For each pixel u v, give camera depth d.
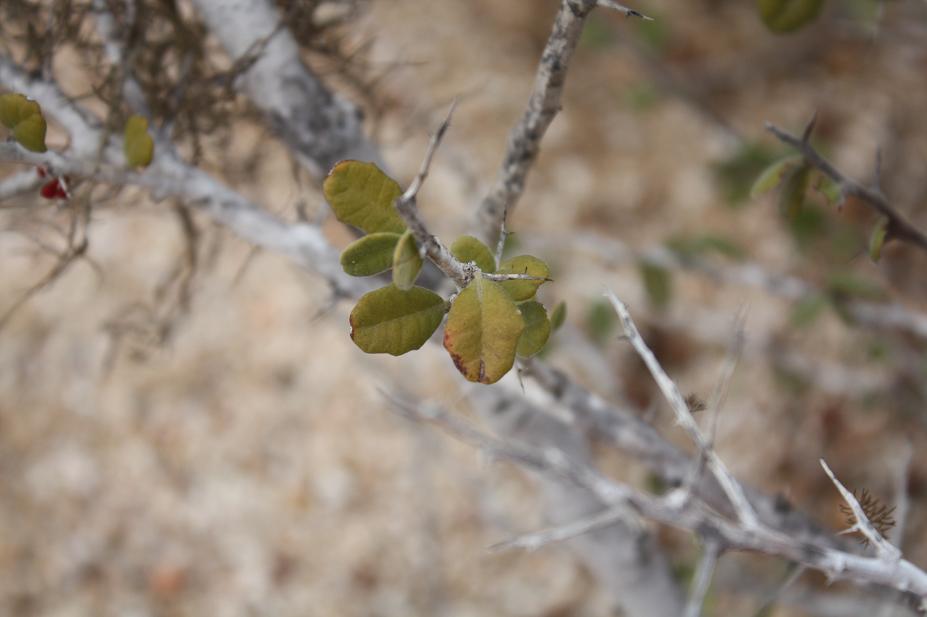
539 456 0.61
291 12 0.55
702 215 1.47
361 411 1.32
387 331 0.41
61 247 1.20
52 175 0.51
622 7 0.46
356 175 0.40
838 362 1.33
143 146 0.49
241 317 1.39
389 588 1.24
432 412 0.62
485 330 0.41
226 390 1.36
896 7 1.10
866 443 1.32
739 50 1.65
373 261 0.41
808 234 1.08
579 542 0.81
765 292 1.39
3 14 0.54
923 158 1.54
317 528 1.28
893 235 0.55
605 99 1.59
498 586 1.24
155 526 1.30
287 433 1.33
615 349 1.31
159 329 0.67
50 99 0.52
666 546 1.10
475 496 1.27
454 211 1.33
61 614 1.25
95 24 0.54
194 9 0.57
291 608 1.24
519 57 1.59
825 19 1.57
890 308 0.95
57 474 1.32
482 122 1.46
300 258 0.55
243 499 1.30
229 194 0.55
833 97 1.60
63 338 1.38
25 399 1.36
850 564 0.50
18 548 1.28
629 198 1.48
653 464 0.60
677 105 1.57
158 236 1.39
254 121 0.58
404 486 1.29
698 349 1.37
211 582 1.26
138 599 1.26
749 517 0.52
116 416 1.35
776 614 1.06
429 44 1.55
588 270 1.39
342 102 0.56
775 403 1.34
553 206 1.46
